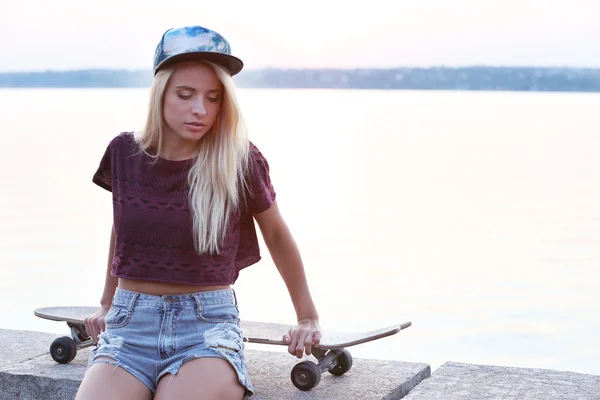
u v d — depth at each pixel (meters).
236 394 2.87
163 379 2.85
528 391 3.40
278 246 3.22
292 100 70.44
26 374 3.63
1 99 71.06
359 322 7.68
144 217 2.96
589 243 11.17
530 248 10.95
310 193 16.77
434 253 10.79
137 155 3.03
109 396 2.81
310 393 3.44
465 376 3.60
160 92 2.97
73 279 9.07
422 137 30.25
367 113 49.00
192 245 2.94
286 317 7.76
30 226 12.33
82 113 44.88
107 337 2.97
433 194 16.23
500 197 15.56
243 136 3.04
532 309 8.10
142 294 2.96
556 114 47.75
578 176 18.42
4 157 22.20
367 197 16.08
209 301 2.96
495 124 38.09
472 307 8.24
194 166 2.97
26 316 7.60
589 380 3.53
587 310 8.09
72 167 20.08
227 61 3.00
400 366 3.81
